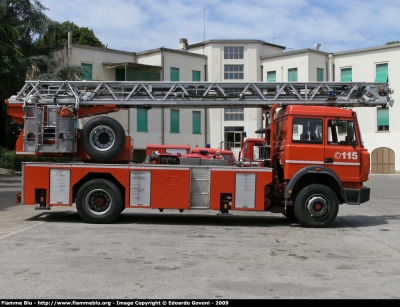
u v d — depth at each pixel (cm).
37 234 1016
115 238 981
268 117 1368
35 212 1401
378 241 993
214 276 684
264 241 982
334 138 1191
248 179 1189
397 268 750
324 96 1303
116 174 1185
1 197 1756
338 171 1184
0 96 2706
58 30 3678
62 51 3784
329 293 607
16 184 2320
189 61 4381
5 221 1209
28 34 3616
